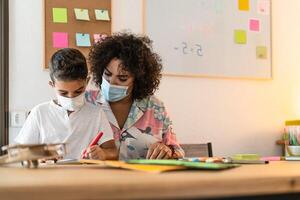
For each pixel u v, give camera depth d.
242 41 2.66
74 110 1.45
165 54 2.46
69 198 0.49
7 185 0.50
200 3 2.55
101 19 2.32
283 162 1.11
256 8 2.72
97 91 1.67
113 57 1.54
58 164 1.00
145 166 0.78
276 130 2.76
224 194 0.55
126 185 0.51
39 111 1.45
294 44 2.84
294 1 2.86
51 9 2.25
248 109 2.68
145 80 1.65
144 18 2.42
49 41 2.23
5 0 2.18
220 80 2.60
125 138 1.62
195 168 0.74
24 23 2.21
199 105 2.54
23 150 0.84
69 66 1.36
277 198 0.62
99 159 1.17
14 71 2.19
